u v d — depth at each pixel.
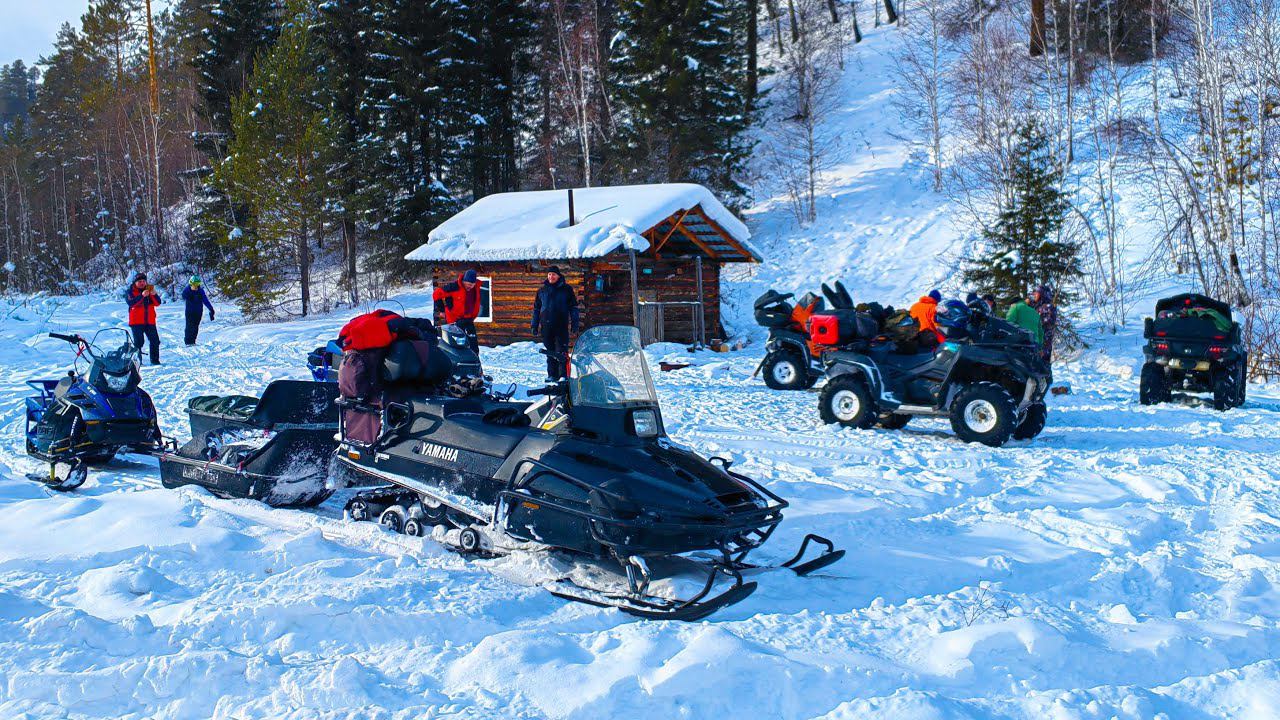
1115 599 4.60
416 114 33.31
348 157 31.19
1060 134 29.12
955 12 45.84
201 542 4.99
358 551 5.09
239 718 2.98
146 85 48.47
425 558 4.92
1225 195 20.77
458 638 3.81
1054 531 5.95
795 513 6.19
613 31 36.97
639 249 19.11
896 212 29.80
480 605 4.13
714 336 22.28
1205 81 22.11
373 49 34.19
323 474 6.06
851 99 41.72
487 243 20.72
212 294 34.16
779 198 33.97
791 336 13.71
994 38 34.72
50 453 7.09
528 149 38.72
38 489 6.75
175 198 52.41
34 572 4.54
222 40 38.78
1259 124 21.19
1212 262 21.20
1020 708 3.16
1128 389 14.19
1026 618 3.84
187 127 48.00
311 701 3.10
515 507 4.75
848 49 48.56
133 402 7.41
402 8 32.91
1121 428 10.47
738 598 4.27
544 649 3.56
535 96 38.16
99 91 49.94
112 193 46.91
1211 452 8.74
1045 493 7.10
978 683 3.44
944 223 27.89
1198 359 12.06
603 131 35.44
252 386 12.82
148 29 45.59
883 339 10.44
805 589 4.65
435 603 4.15
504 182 37.44
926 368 9.95
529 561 4.76
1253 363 15.20
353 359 5.48
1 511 5.73
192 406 6.77
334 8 34.72
